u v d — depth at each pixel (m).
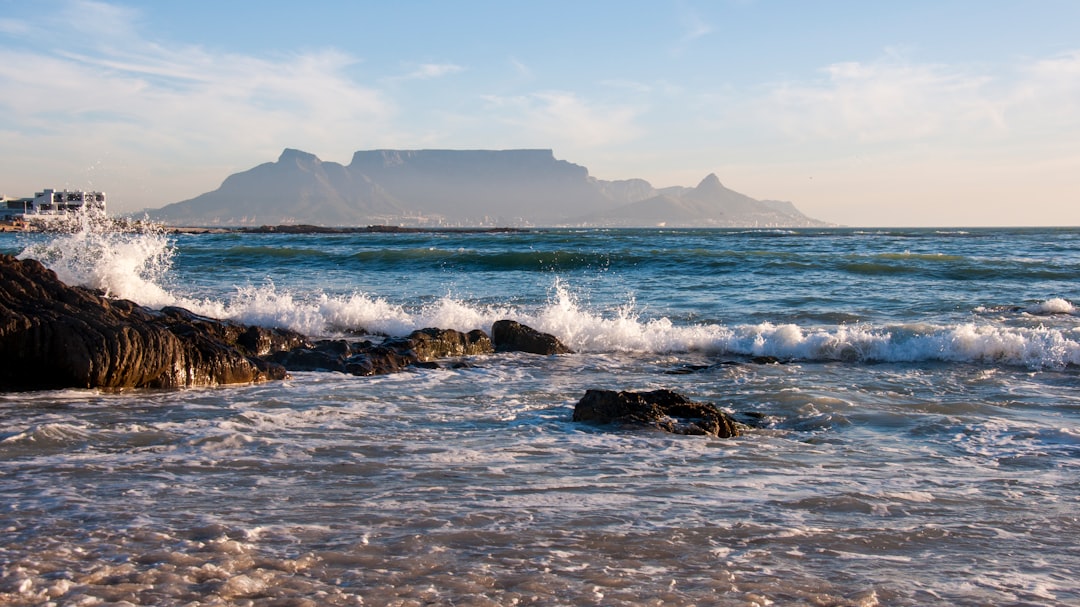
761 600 4.47
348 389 11.32
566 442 8.19
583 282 26.67
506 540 5.26
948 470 7.29
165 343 11.17
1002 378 12.59
